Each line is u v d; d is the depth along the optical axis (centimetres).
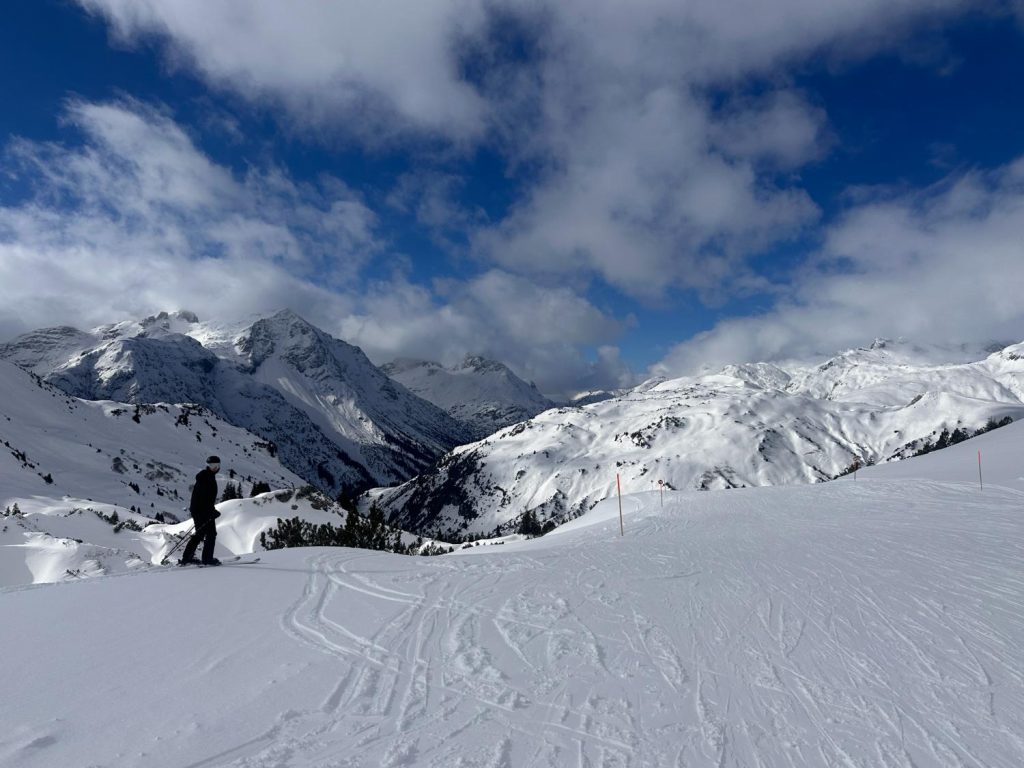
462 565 1251
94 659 647
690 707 540
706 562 1267
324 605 888
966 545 1325
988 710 526
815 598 918
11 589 960
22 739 462
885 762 442
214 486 1213
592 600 931
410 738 476
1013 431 4362
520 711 530
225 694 558
